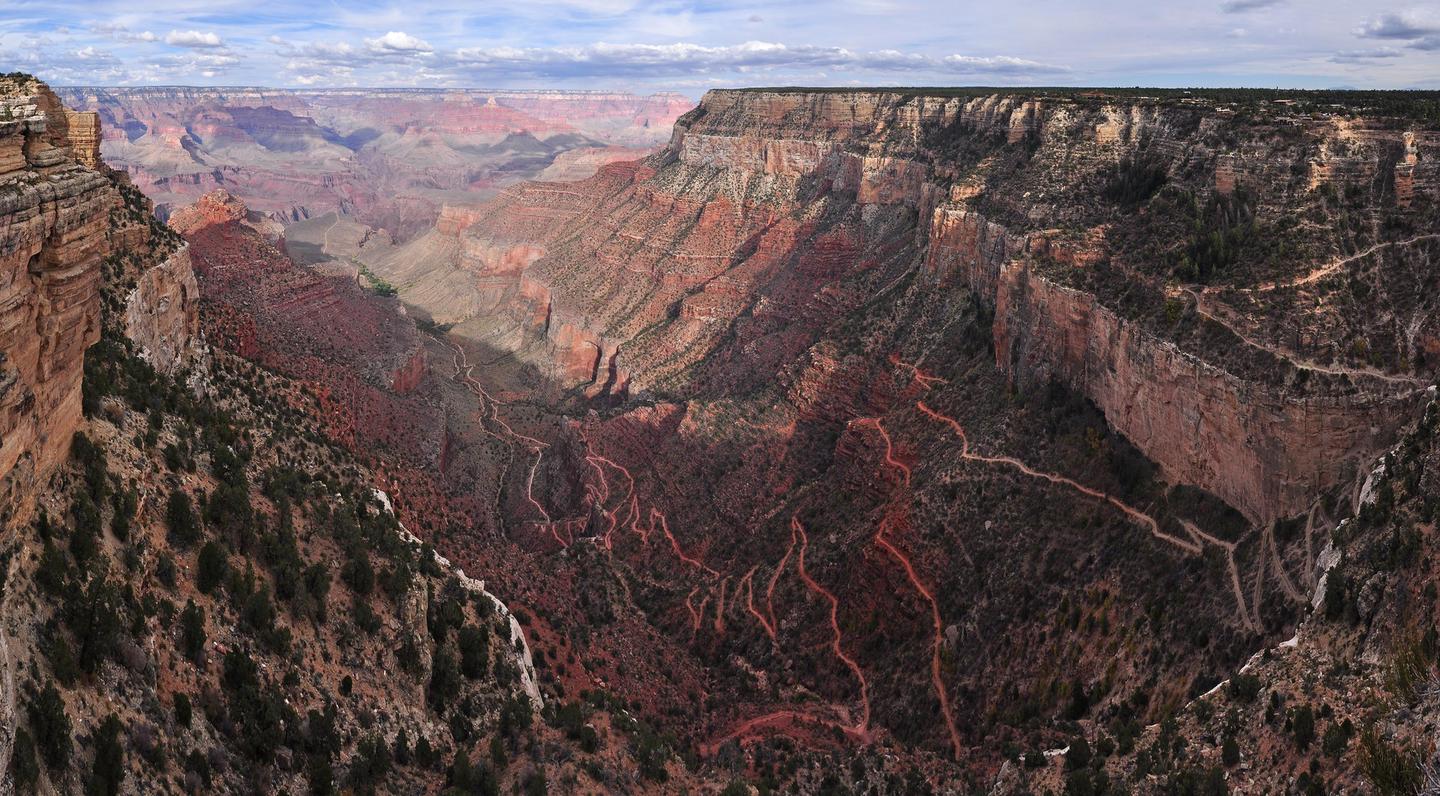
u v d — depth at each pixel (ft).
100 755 92.32
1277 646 165.37
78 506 113.19
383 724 136.15
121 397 151.23
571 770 148.56
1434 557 146.92
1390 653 142.00
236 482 157.07
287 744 118.93
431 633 162.20
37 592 99.40
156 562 121.90
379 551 173.68
